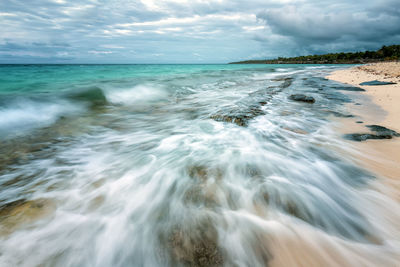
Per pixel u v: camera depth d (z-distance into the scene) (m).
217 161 3.61
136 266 1.84
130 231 2.17
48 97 8.60
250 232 2.11
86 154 4.02
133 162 3.66
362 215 2.32
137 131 5.45
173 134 5.13
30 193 2.75
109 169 3.42
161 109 8.00
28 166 3.49
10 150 4.11
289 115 6.23
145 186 2.95
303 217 2.32
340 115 6.14
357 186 2.81
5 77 16.62
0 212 2.36
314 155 3.74
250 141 4.49
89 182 3.04
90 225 2.24
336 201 2.55
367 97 8.88
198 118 6.45
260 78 20.88
